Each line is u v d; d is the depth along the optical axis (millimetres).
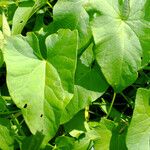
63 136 323
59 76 307
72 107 320
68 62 304
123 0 321
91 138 326
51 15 364
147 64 345
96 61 325
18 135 325
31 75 308
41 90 307
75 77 326
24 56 311
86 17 322
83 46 325
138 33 320
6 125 324
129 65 318
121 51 316
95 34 314
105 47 315
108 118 359
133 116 310
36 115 303
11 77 301
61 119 318
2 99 320
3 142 318
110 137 327
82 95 323
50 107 305
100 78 328
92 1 321
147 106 312
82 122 337
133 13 322
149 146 309
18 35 313
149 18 320
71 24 324
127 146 306
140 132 310
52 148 326
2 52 321
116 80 317
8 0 352
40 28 356
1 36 329
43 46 325
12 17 355
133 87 371
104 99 368
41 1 338
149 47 318
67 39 307
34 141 311
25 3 345
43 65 313
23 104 301
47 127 303
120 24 320
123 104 371
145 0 323
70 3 324
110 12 319
